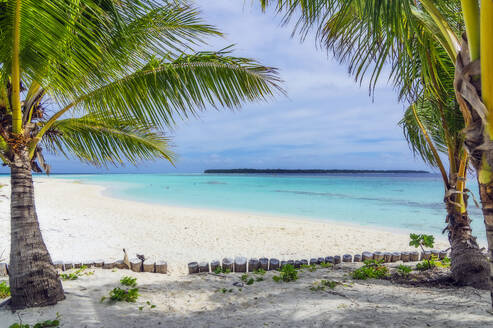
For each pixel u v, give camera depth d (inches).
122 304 167.9
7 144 150.6
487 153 83.3
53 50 108.6
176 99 167.5
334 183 2306.8
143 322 148.2
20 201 156.6
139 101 160.6
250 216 625.9
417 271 229.0
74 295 175.5
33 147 160.6
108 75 129.3
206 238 410.6
